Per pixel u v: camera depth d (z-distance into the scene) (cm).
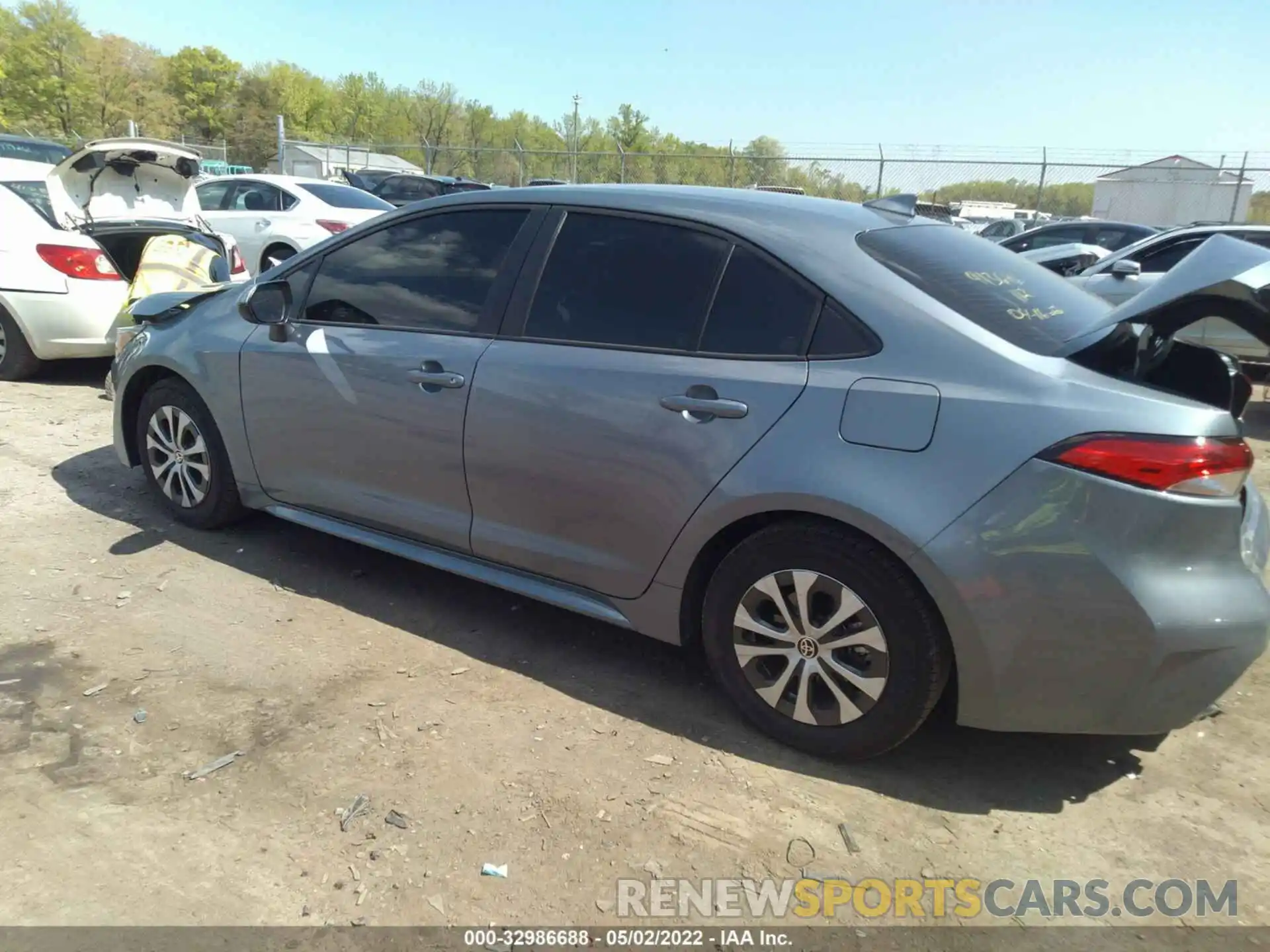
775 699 282
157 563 394
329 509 378
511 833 243
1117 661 237
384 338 348
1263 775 283
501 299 327
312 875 225
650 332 296
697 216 300
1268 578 379
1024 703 248
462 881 226
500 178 2688
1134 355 263
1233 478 236
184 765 263
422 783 260
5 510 439
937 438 246
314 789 255
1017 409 241
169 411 423
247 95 6531
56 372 723
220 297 416
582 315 310
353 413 354
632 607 307
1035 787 274
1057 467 234
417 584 390
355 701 299
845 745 272
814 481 258
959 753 290
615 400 293
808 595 269
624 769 272
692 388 280
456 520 339
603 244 314
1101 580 232
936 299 265
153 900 215
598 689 316
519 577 333
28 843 230
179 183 764
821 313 272
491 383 317
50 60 4972
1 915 208
